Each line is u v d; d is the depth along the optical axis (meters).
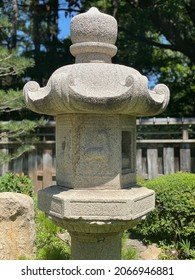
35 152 6.59
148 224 4.75
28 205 4.15
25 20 11.53
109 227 2.64
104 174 2.64
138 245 4.73
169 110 9.49
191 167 5.98
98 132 2.63
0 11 7.32
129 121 2.84
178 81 10.66
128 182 2.83
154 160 6.09
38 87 2.87
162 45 9.20
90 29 2.70
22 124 6.05
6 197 4.02
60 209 2.57
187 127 6.03
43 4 8.73
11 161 6.70
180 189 4.52
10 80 8.57
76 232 2.82
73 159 2.66
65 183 2.78
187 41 8.83
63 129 2.80
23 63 5.95
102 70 2.56
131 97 2.40
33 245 4.16
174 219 4.54
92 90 2.49
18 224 4.05
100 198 2.51
